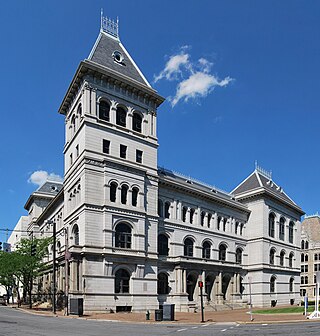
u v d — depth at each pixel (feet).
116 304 156.25
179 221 205.16
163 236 196.65
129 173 173.99
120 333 81.92
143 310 164.35
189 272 201.36
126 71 188.96
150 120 191.72
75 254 153.07
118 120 180.34
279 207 277.64
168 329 94.53
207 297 212.64
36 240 208.13
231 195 268.41
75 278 151.12
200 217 221.05
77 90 180.55
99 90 173.88
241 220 256.32
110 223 161.38
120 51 195.93
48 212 254.27
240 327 102.06
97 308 150.61
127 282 164.45
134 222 170.60
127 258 163.63
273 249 262.26
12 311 159.02
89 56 177.17
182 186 207.62
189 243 210.79
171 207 203.51
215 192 250.78
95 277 153.38
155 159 189.88
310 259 411.95
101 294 153.07
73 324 103.96
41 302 212.64
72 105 187.42
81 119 171.22
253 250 253.65
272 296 251.19
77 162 170.60
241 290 244.83
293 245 290.15
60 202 220.84
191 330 91.61
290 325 106.52
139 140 183.83
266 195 259.80
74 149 178.70
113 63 185.78
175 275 195.21
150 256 174.91
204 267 209.05
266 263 250.78
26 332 80.84
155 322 120.78
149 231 177.99
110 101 176.96
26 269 193.26
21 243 209.87
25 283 196.34
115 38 198.90
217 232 229.25
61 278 176.24
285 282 269.85
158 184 196.24
